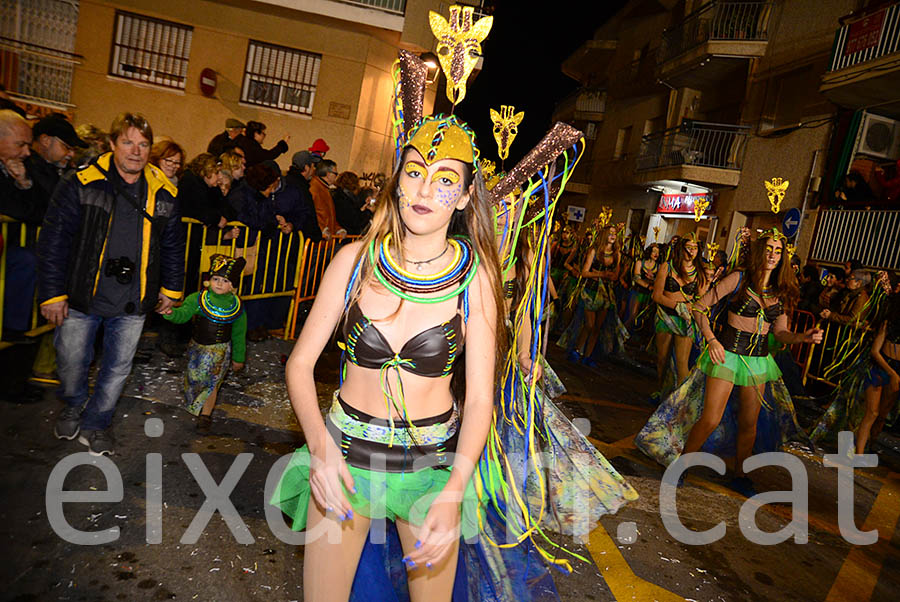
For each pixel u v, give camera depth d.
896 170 11.94
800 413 8.00
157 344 5.60
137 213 3.32
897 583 3.62
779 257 4.64
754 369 4.70
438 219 1.72
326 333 1.81
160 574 2.56
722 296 4.82
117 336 3.42
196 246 5.64
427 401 1.84
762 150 15.62
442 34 1.88
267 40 13.85
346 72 14.18
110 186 3.24
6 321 3.92
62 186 3.17
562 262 13.02
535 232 2.74
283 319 7.17
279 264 6.78
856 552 3.98
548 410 3.18
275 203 6.75
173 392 4.60
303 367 1.77
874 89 12.15
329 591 1.77
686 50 18.14
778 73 15.41
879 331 6.19
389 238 1.82
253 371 5.54
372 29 14.03
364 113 14.54
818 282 9.81
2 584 2.32
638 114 23.70
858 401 6.41
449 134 1.73
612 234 8.88
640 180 20.17
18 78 13.08
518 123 2.88
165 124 13.89
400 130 1.98
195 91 13.83
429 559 1.61
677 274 7.17
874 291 7.99
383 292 1.79
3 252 3.86
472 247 1.89
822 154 13.59
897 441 7.22
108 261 3.28
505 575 2.15
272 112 14.14
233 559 2.74
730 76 17.91
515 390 2.70
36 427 3.56
